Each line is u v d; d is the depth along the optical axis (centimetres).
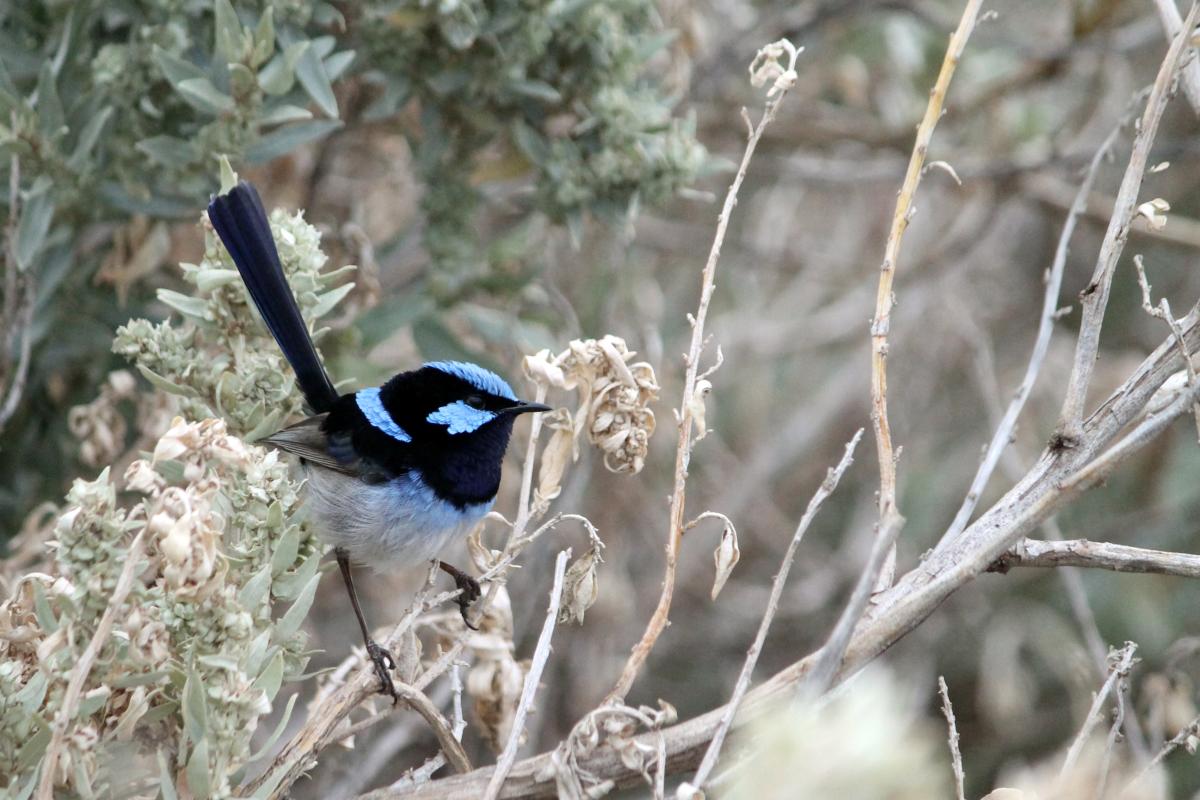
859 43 1589
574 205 1065
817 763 427
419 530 921
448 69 1037
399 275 1359
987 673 1488
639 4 1053
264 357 845
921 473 1655
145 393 1009
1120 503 1539
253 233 834
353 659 829
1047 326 785
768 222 1739
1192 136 1611
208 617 648
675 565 721
